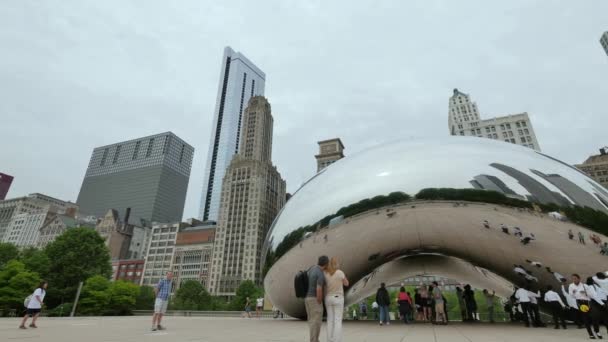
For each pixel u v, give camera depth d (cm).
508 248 1012
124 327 1055
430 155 1056
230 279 11462
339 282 529
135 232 14262
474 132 12094
